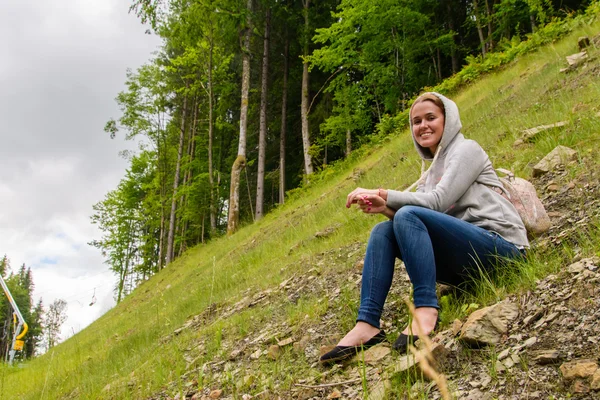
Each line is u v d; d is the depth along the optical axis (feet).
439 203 7.66
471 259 7.66
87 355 24.36
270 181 94.17
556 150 12.95
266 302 15.10
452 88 45.80
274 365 9.23
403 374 6.24
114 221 122.83
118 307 63.67
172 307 25.58
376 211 7.82
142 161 116.16
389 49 58.70
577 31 32.73
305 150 66.80
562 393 4.98
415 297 7.09
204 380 10.11
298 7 78.89
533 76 28.14
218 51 76.89
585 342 5.53
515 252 7.68
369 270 7.66
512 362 5.76
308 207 36.63
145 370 13.14
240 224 63.46
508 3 53.88
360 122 60.70
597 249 7.25
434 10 69.62
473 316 6.73
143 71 90.17
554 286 6.83
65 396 16.14
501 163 15.42
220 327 13.32
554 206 10.32
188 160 94.68
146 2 57.72
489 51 53.57
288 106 90.94
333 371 7.61
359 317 7.60
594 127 13.42
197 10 67.00
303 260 18.15
